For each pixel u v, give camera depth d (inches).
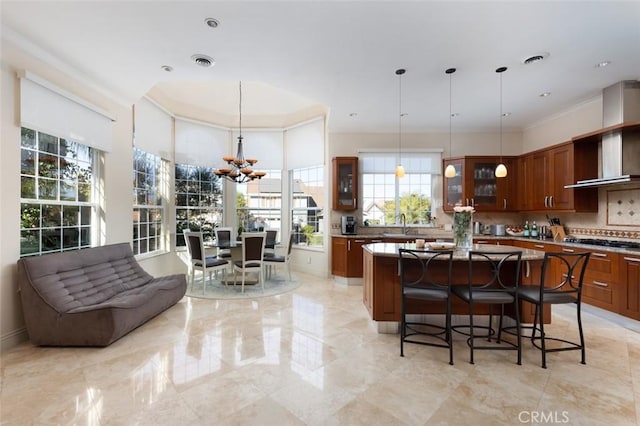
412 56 114.0
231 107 227.5
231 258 190.7
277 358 93.9
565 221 174.9
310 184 232.8
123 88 142.6
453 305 115.2
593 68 122.4
